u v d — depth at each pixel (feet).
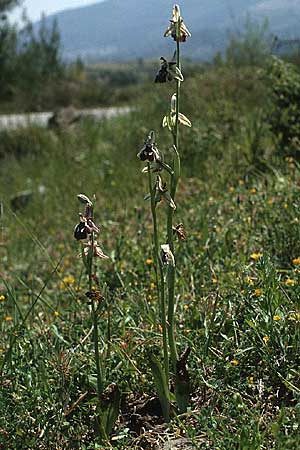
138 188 28.50
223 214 19.67
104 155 36.81
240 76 37.52
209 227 18.02
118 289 15.56
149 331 12.92
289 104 24.84
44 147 45.34
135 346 12.60
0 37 74.33
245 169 23.52
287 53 30.27
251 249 16.16
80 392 11.69
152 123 38.37
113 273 17.20
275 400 10.94
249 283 13.01
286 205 17.04
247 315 12.19
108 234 21.90
